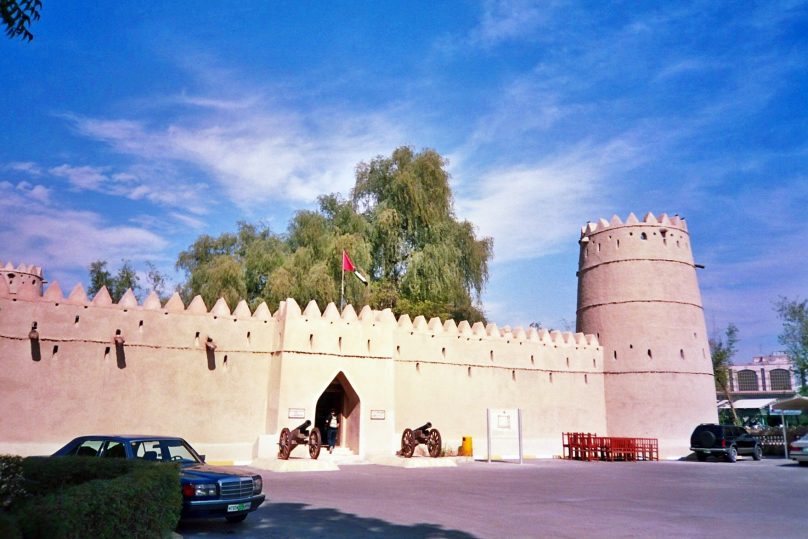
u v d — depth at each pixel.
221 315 26.50
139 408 24.09
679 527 11.23
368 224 39.56
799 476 21.69
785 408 33.56
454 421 31.16
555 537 10.22
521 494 15.76
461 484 17.83
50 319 23.03
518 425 27.55
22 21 7.48
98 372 23.58
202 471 11.02
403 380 30.12
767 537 10.35
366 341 28.45
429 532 10.47
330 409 29.66
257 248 39.31
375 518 11.72
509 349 33.84
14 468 8.80
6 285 22.52
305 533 10.24
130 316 24.59
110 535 7.34
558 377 35.16
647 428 34.66
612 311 36.88
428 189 40.50
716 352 56.88
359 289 35.94
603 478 20.42
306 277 35.22
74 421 22.81
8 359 22.06
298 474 20.23
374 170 41.59
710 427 30.64
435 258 38.28
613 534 10.52
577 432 33.66
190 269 41.56
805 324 46.59
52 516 6.51
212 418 25.47
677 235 37.50
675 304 36.22
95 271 52.66
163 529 8.78
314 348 26.92
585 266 39.06
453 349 31.98
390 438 28.05
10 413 21.78
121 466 10.01
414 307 36.97
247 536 9.98
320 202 41.19
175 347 25.27
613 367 36.34
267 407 26.55
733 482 19.45
